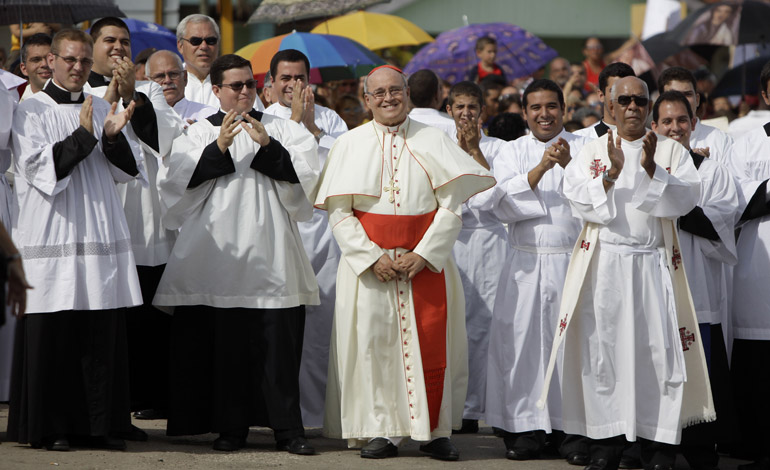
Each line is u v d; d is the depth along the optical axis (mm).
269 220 25734
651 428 24000
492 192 27000
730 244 25625
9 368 26984
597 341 24422
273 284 25453
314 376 30000
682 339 24344
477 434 30312
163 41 42344
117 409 25016
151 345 28688
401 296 25188
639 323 24125
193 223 25688
